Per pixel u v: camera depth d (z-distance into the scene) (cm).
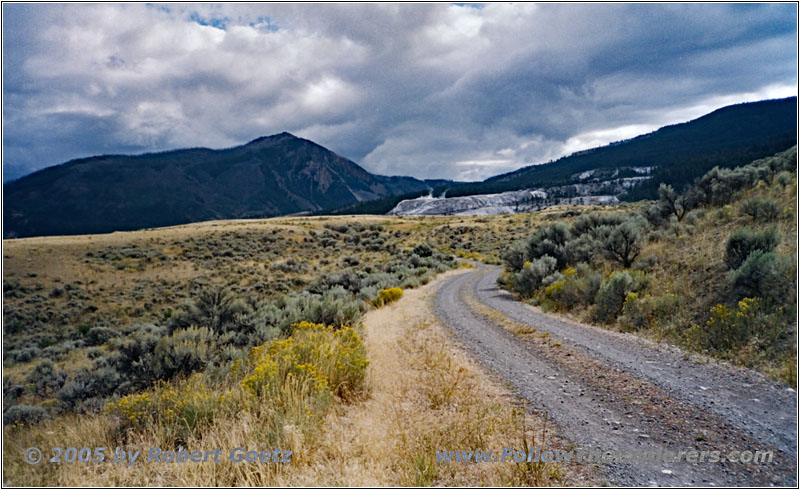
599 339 922
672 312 955
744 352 678
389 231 9950
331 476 372
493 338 1038
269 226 8969
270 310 1474
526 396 586
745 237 1021
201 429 458
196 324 1270
